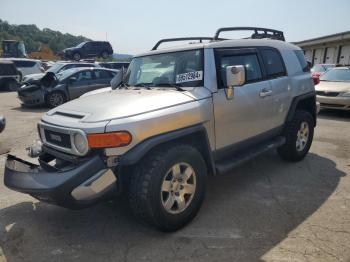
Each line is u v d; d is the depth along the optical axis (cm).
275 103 460
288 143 512
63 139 317
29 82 1249
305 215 363
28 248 312
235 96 387
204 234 329
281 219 355
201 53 377
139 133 295
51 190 279
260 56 451
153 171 303
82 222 357
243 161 404
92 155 296
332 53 3209
